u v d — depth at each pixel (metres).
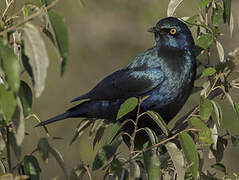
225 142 9.52
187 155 7.44
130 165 7.43
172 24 10.76
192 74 10.93
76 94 19.02
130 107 8.01
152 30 11.02
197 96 17.77
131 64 11.27
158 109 11.01
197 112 9.76
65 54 5.90
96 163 7.78
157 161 7.46
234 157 17.58
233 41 18.86
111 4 19.70
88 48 19.80
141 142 10.85
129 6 19.53
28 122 17.77
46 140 6.68
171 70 10.78
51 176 17.44
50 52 17.83
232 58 9.78
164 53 10.89
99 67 19.80
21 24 5.89
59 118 10.92
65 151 18.06
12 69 5.73
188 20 10.72
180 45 10.81
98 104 11.02
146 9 18.95
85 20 19.69
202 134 7.97
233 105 8.83
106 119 11.16
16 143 6.62
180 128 9.63
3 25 7.15
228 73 9.83
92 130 10.09
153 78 10.84
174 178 8.67
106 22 19.80
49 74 18.52
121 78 11.02
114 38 19.98
